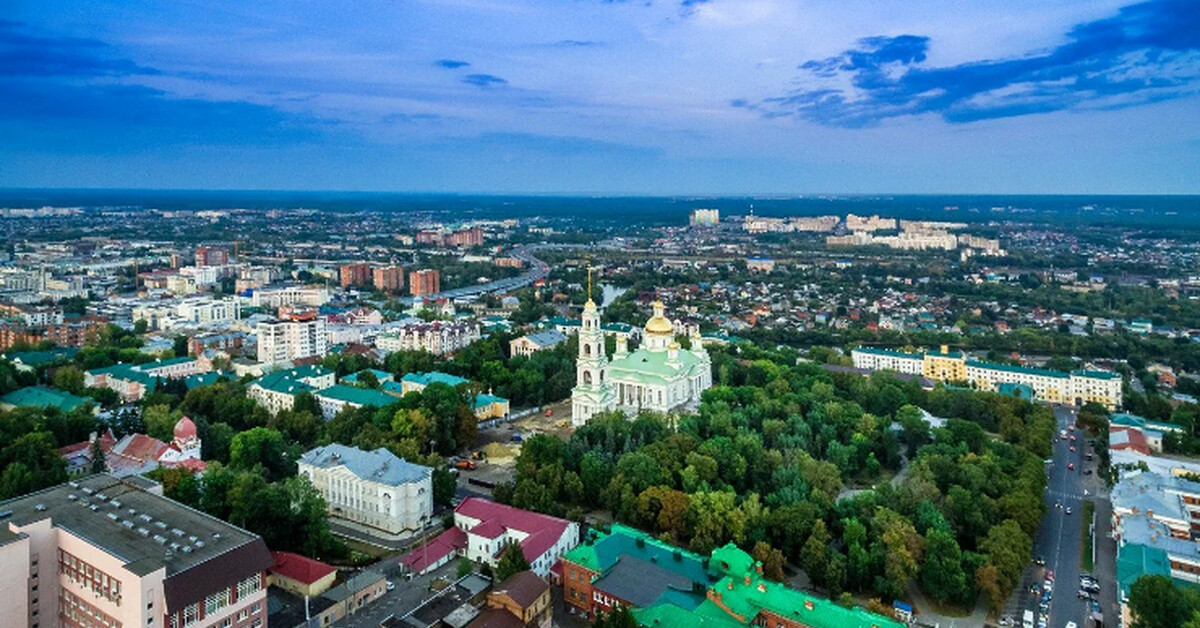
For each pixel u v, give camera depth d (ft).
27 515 642.22
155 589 550.36
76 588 607.37
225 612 587.27
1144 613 626.23
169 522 641.81
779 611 616.80
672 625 585.63
